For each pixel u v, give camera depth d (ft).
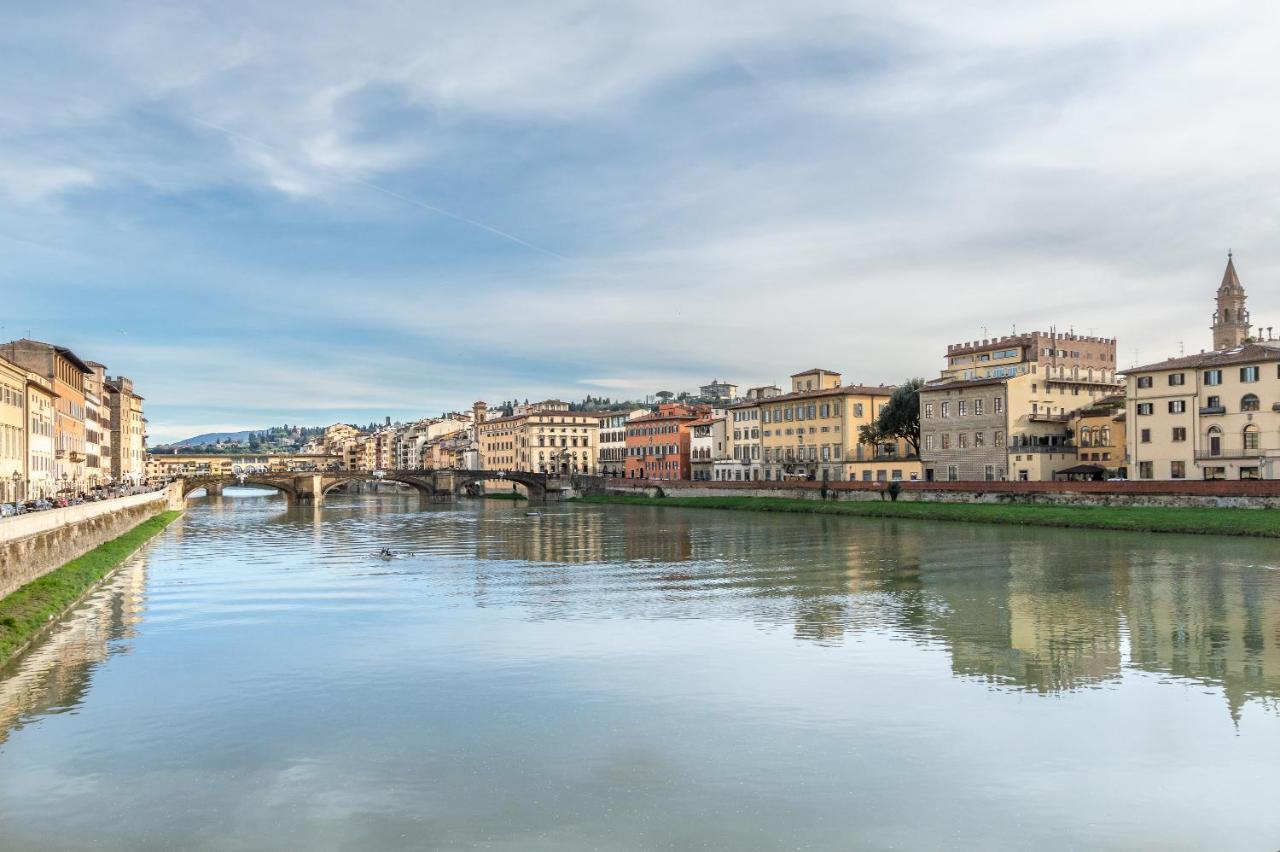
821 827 74.64
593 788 82.64
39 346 367.66
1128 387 365.20
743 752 91.04
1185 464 344.69
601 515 473.26
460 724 100.37
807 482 472.03
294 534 359.66
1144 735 94.84
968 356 513.04
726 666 124.16
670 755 90.48
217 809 79.05
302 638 144.87
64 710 106.73
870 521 378.53
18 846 72.54
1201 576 198.70
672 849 71.15
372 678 119.65
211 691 114.11
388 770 87.35
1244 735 94.68
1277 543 256.73
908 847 71.36
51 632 150.51
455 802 80.02
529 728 98.84
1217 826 74.64
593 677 119.14
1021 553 246.68
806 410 526.57
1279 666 121.39
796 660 127.03
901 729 97.30
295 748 93.50
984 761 88.07
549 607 172.55
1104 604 166.50
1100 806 78.33
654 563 243.60
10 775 87.04
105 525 264.93
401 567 239.91
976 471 426.51
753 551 269.23
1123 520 306.14
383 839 73.20
